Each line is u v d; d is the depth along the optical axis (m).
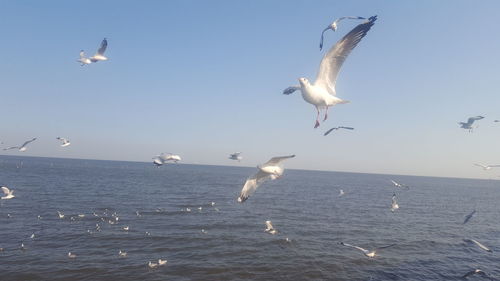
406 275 30.06
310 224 51.53
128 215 53.53
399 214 66.50
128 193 83.38
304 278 28.62
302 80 10.80
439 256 36.56
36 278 26.80
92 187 92.75
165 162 18.08
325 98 10.55
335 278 28.77
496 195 145.25
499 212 81.06
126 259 31.69
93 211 55.44
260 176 12.91
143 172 198.25
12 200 61.88
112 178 130.75
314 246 38.28
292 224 50.94
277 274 29.28
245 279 28.02
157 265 30.23
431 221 60.03
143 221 49.25
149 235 40.56
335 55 10.54
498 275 31.31
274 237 41.72
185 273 28.81
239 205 70.06
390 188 147.88
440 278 29.78
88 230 41.91
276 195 92.81
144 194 83.19
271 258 33.34
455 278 29.97
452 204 92.94
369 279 28.80
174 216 54.34
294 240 40.62
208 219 52.66
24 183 92.75
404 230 50.16
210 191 98.38
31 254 32.12
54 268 28.83
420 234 47.72
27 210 53.09
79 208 57.66
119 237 39.19
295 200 82.56
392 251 37.69
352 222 54.75
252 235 42.50
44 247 34.47
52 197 68.88
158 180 133.62
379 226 52.38
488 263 34.84
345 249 37.53
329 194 102.88
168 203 69.06
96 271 28.50
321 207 71.19
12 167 171.00
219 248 36.28
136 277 27.58
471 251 39.34
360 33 10.02
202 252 34.66
